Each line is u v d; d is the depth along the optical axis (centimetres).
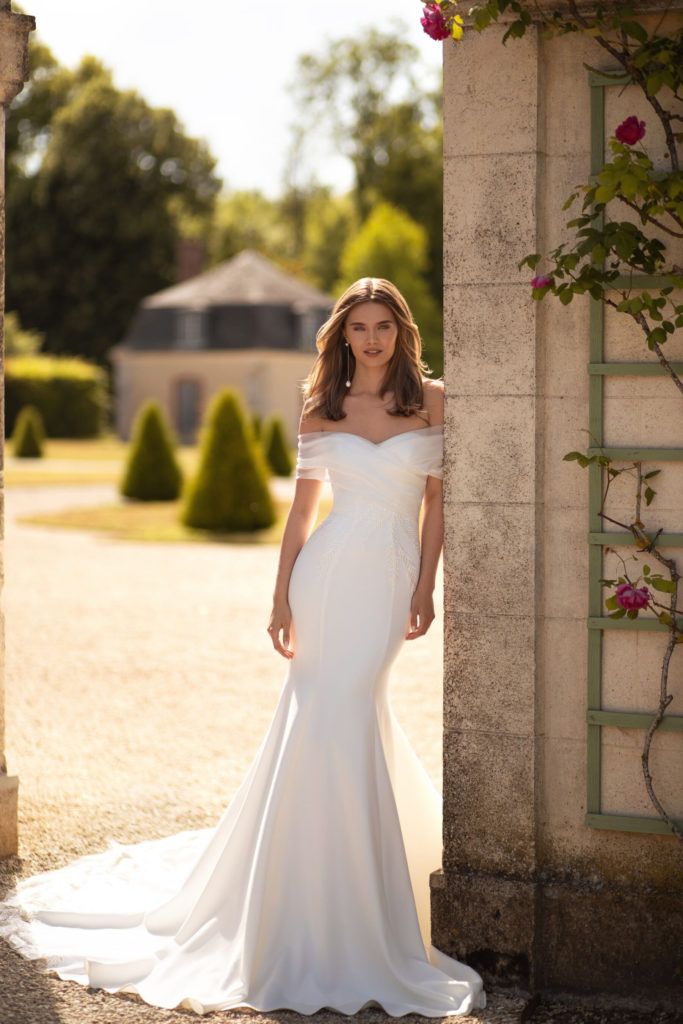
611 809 350
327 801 354
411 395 375
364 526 369
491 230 349
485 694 357
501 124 346
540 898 354
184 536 1692
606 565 347
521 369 348
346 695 361
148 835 481
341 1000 341
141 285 5147
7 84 434
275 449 2795
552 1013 343
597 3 332
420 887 383
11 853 457
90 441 4291
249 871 367
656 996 347
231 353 4784
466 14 344
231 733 648
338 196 5134
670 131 327
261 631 966
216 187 5281
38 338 4800
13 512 1966
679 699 344
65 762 586
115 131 5047
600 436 345
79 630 961
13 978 357
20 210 5041
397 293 378
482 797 359
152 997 343
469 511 356
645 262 324
